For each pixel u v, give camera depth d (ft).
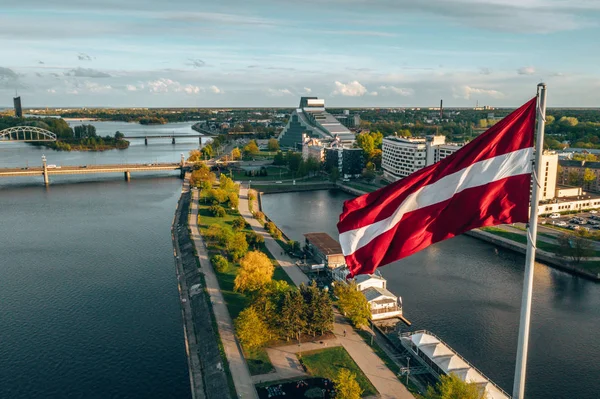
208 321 532.73
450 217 153.69
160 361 479.41
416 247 155.02
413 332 517.55
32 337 521.65
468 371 421.18
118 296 624.18
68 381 447.42
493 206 149.28
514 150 146.30
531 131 143.84
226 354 465.06
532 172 139.64
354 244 158.92
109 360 480.23
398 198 158.20
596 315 564.71
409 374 435.94
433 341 467.52
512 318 555.69
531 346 497.46
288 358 460.96
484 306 587.27
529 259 134.62
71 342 511.81
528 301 136.26
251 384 418.72
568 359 474.08
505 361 469.16
